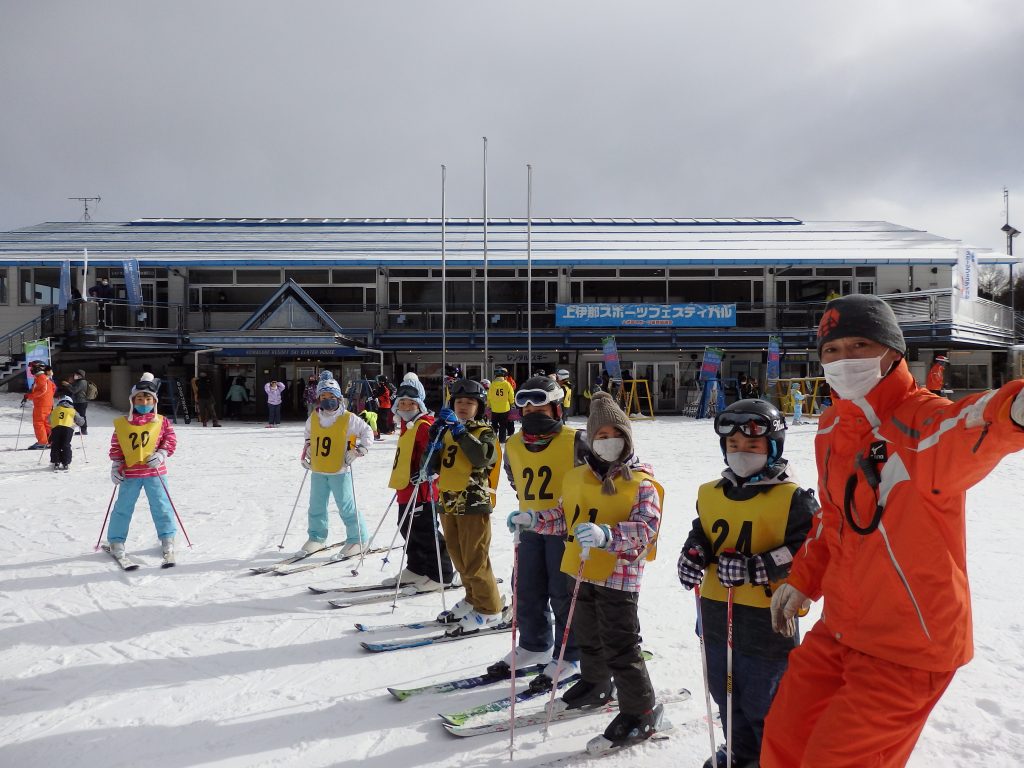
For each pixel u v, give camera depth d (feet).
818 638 6.73
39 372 49.98
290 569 19.43
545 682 11.67
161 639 14.49
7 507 28.94
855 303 6.23
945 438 5.60
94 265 81.66
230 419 83.30
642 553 9.78
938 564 5.87
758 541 8.37
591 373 90.12
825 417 6.86
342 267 87.71
